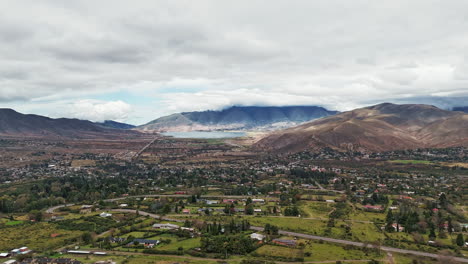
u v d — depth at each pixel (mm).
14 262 197875
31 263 195250
